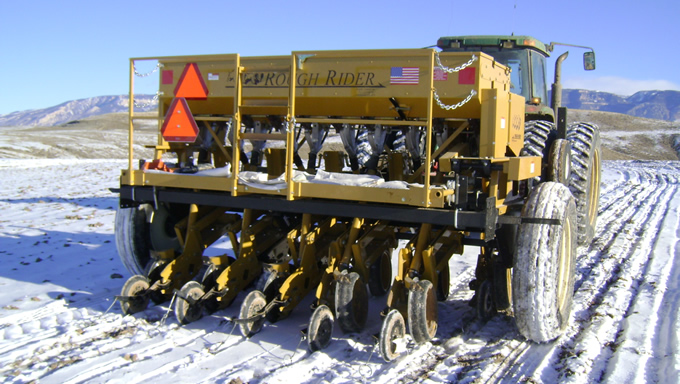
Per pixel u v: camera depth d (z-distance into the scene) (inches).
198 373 142.3
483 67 161.3
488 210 145.9
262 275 195.6
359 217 163.5
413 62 163.6
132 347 158.9
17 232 321.7
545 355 154.3
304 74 175.0
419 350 158.7
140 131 2348.7
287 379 138.3
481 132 162.7
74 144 1696.6
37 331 170.7
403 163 199.0
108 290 215.0
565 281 169.2
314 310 167.9
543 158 217.0
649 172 863.7
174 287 193.2
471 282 193.8
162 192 189.8
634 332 169.5
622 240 316.5
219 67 187.9
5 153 1419.8
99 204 450.0
